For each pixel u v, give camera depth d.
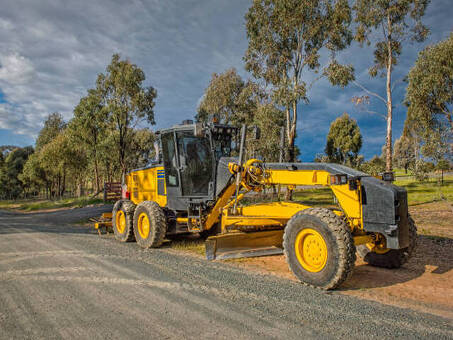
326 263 4.08
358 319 3.19
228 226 5.82
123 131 29.34
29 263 5.67
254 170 5.75
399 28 18.88
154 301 3.68
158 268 5.17
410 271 5.08
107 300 3.73
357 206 4.45
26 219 16.64
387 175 4.73
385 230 4.16
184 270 5.04
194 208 6.83
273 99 18.75
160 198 7.59
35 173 57.25
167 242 7.69
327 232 4.09
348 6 18.08
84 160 44.22
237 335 2.83
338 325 3.04
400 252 5.07
